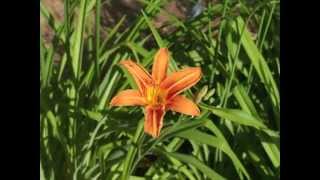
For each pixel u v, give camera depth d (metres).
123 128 0.96
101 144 1.01
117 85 1.11
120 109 1.06
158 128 0.80
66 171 0.98
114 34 1.24
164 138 0.91
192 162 0.91
